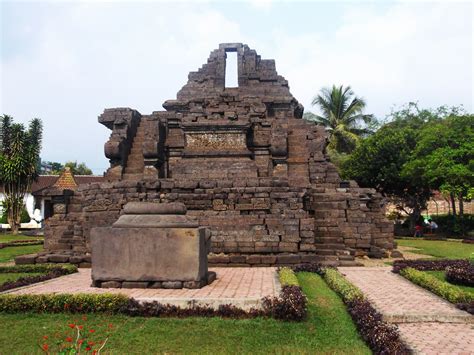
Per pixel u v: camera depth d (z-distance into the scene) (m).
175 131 24.73
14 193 43.38
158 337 8.15
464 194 33.06
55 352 7.46
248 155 22.42
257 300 9.48
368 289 12.37
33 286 11.79
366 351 7.54
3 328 8.62
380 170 40.09
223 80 29.27
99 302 9.38
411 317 9.45
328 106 56.78
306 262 16.64
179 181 18.69
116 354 7.42
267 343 7.92
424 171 34.03
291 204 17.89
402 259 18.66
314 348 7.71
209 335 8.23
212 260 16.66
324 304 10.45
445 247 25.28
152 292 10.58
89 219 18.69
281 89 28.66
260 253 17.02
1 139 44.00
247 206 17.97
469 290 12.09
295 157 23.61
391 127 46.84
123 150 23.98
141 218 11.55
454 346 7.79
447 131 34.69
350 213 19.47
